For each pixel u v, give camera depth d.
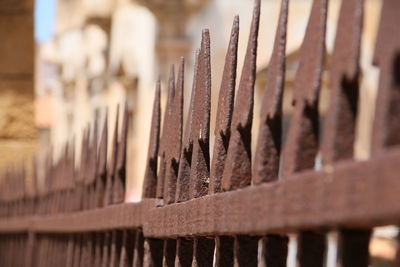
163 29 16.28
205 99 3.71
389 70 2.21
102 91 20.58
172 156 4.17
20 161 12.83
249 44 3.21
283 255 2.96
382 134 2.21
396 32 2.18
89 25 19.72
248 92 3.16
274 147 2.94
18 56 12.83
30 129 12.85
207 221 3.40
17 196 10.12
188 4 15.95
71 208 7.28
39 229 8.70
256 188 2.89
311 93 2.61
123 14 18.56
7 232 10.53
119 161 5.46
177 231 3.87
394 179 2.08
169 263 4.31
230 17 15.41
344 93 2.46
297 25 13.98
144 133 17.36
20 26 12.82
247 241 3.17
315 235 2.66
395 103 2.21
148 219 4.52
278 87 2.86
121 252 5.41
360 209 2.21
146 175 4.78
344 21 2.47
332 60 2.50
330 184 2.35
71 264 7.18
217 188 3.46
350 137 2.46
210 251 3.74
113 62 19.08
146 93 17.33
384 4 2.25
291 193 2.58
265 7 14.43
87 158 6.73
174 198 4.21
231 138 3.29
